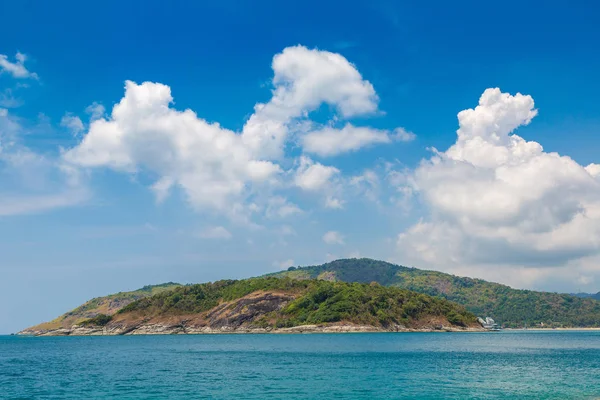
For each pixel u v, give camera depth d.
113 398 67.75
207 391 72.56
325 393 70.12
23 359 140.12
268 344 188.88
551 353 143.00
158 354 147.50
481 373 92.19
